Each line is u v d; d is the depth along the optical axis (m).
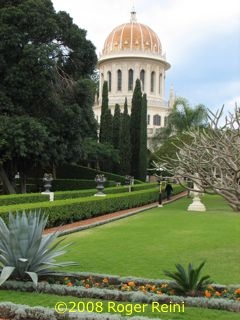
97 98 80.12
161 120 82.31
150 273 9.60
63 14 28.73
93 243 13.57
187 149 6.82
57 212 17.17
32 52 24.70
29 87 25.25
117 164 52.25
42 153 25.97
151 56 82.38
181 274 7.43
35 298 7.12
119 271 9.77
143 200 30.97
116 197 24.67
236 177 6.18
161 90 85.06
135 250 12.40
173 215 23.27
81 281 7.96
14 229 7.82
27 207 15.03
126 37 83.06
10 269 7.60
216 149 6.21
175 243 13.76
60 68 28.69
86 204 20.14
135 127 53.38
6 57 25.62
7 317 6.33
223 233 16.12
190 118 54.91
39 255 8.02
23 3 26.23
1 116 24.53
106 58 82.62
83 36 29.58
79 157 29.55
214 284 7.89
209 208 29.11
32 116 26.62
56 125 26.83
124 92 82.00
